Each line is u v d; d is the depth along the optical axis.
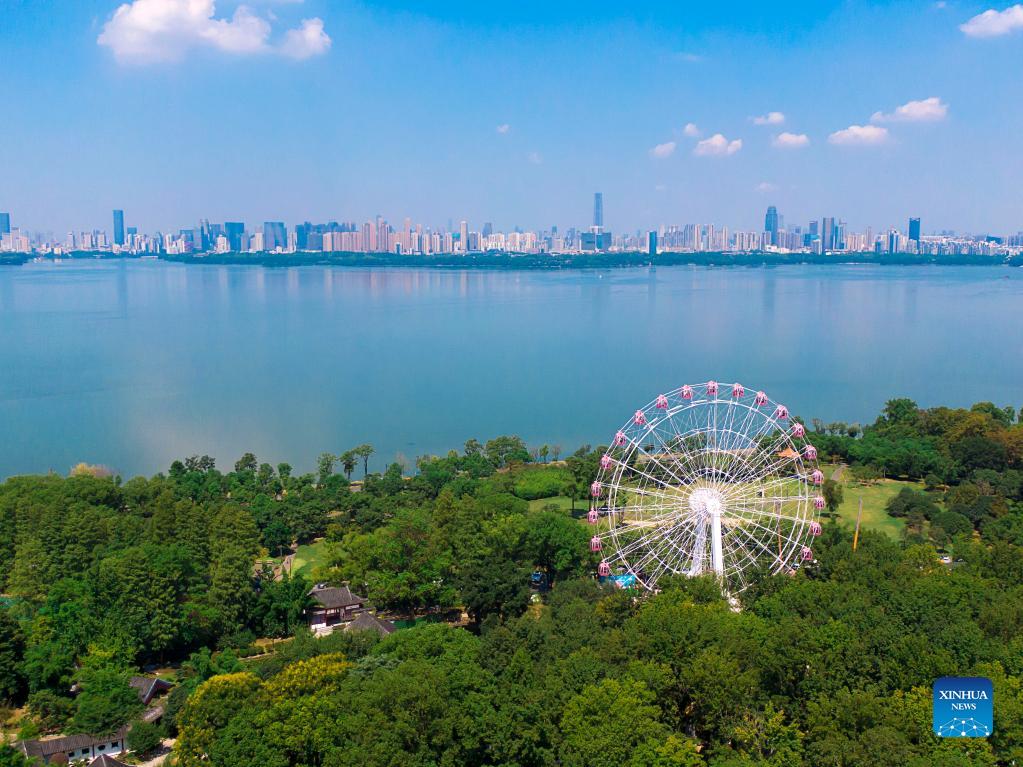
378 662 87.81
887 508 171.62
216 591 116.88
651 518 135.62
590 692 75.75
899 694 75.62
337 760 70.38
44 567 123.00
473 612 118.00
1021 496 171.00
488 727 73.12
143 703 97.19
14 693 100.62
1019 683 77.75
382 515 160.75
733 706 77.25
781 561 119.19
